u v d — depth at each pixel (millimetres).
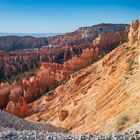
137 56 76250
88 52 148125
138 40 91625
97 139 13695
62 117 68250
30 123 35656
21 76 160375
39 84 123375
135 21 99438
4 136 13523
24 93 115062
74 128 58906
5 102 111500
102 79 83625
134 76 61875
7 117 33406
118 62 89625
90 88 81938
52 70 144500
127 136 14250
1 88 113688
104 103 60719
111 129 31484
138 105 35500
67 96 91625
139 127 20594
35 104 96000
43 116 81000
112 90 63531
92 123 53344
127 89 55875
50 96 98750
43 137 13898
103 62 99625
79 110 66500
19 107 86938
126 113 34156
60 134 15688
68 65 142875
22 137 13562
